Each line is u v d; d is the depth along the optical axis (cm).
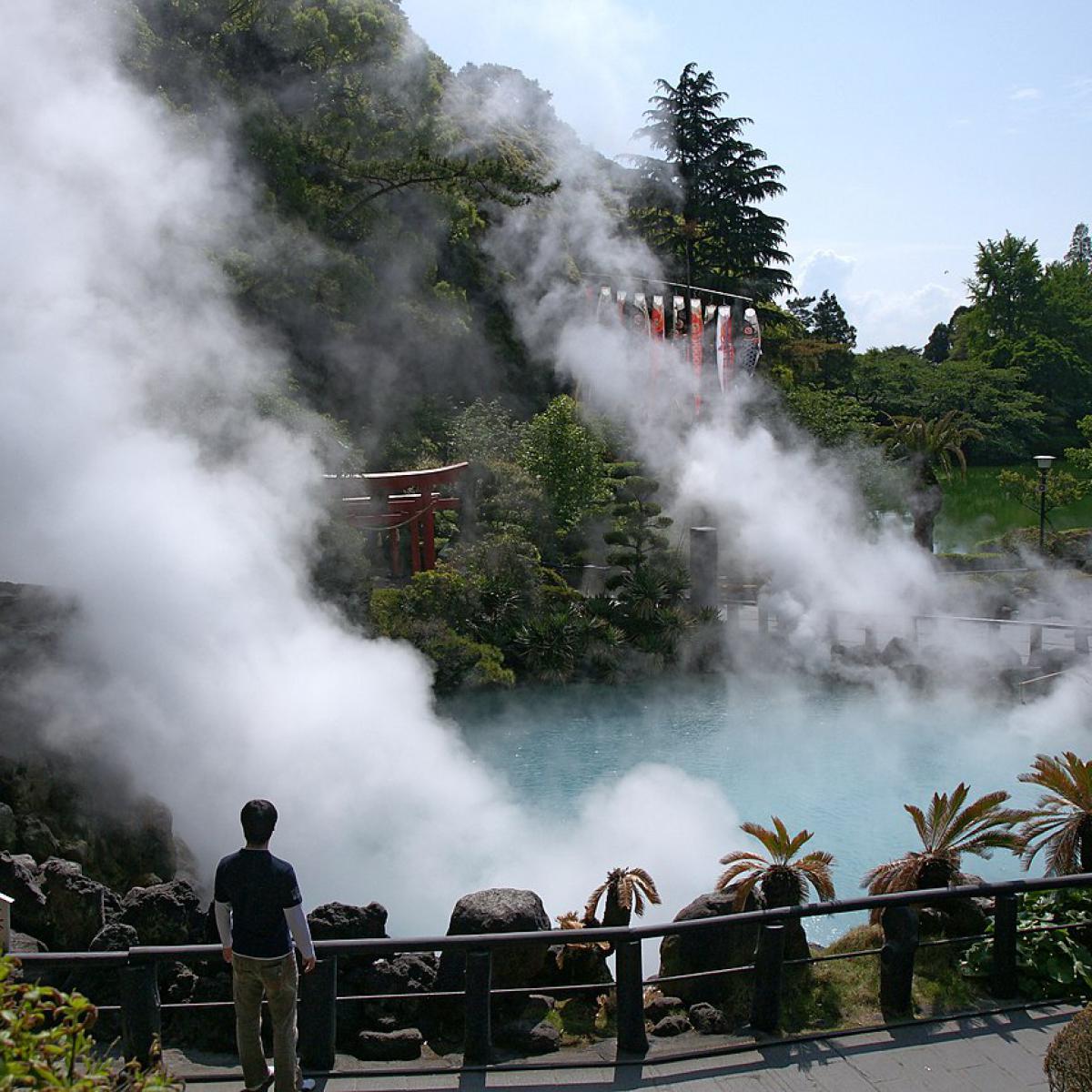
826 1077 612
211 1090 592
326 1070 616
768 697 2403
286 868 539
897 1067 623
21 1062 304
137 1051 583
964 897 719
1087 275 8700
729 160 5162
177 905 773
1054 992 713
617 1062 623
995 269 7881
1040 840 910
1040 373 7344
